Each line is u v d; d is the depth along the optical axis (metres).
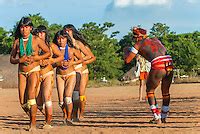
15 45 18.39
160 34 164.00
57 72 20.89
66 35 20.52
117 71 125.56
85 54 22.70
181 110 26.33
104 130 16.95
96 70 123.31
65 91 20.72
